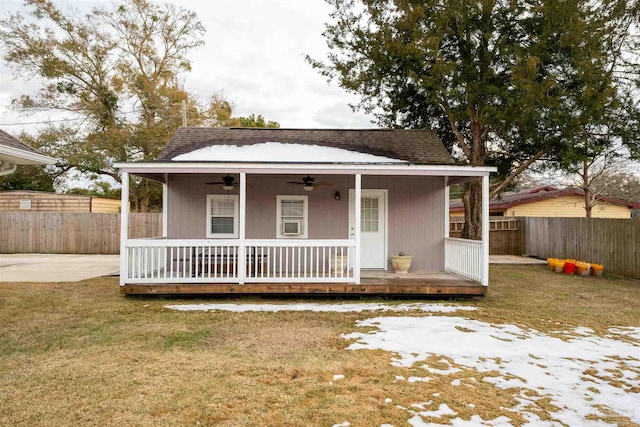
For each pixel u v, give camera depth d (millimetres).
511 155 13805
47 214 17328
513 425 3285
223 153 9664
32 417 3311
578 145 11945
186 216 9891
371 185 10109
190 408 3490
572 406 3625
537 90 10453
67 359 4629
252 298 8234
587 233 12961
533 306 7715
